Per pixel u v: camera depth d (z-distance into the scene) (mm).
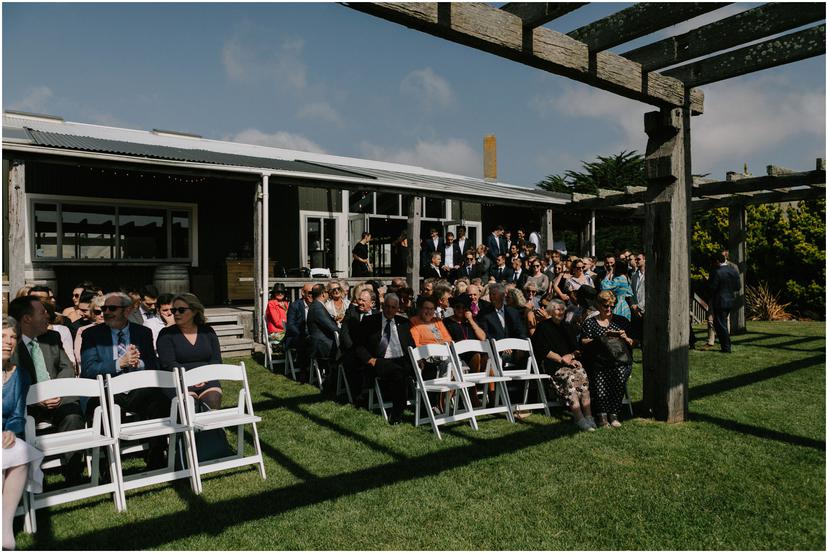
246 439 5246
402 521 3584
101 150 8508
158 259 12664
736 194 12922
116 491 3791
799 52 4797
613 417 5656
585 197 13453
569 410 5816
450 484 4156
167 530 3477
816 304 16000
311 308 7211
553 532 3438
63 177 11586
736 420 5766
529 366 6352
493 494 3982
